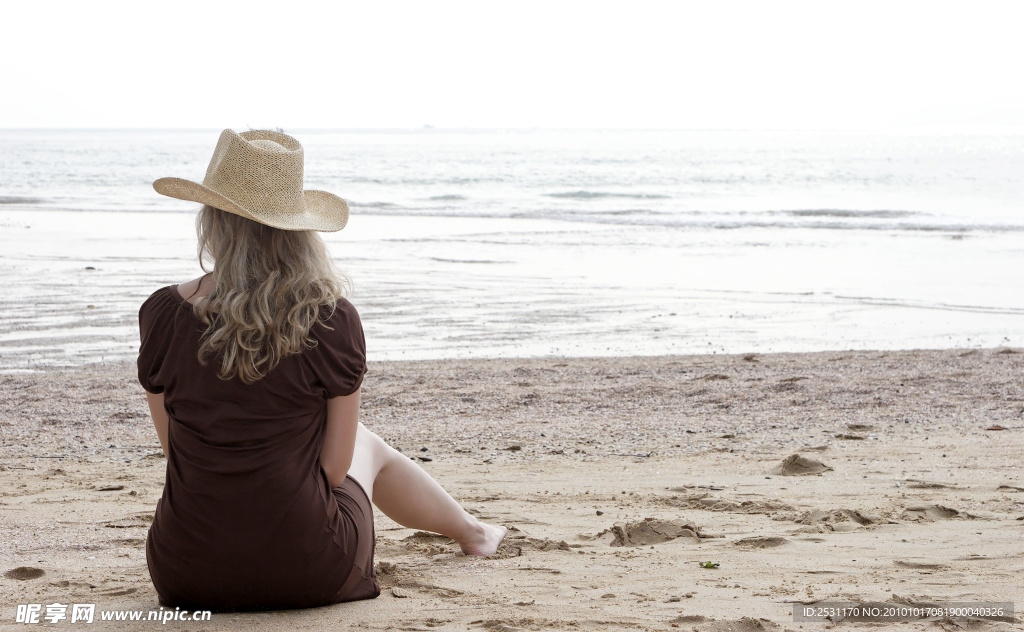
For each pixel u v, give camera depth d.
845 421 7.64
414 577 3.29
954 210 33.78
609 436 7.18
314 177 55.97
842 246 22.70
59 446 6.77
